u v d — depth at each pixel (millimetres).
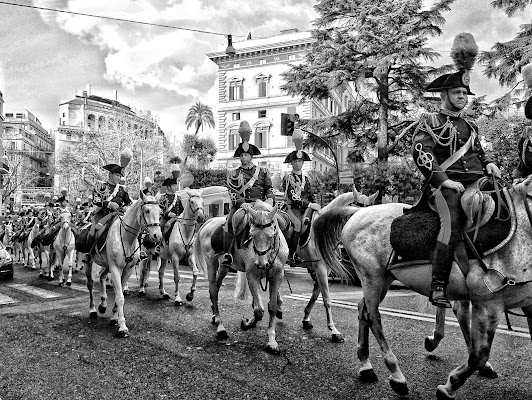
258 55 49375
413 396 4816
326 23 24406
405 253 4711
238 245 6957
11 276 14406
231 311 9125
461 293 4457
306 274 15227
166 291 11555
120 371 5691
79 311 9328
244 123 7473
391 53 21562
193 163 64875
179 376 5492
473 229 4309
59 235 13234
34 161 113500
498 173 4578
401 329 7480
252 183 7234
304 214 7625
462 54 4594
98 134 56000
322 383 5219
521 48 14758
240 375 5504
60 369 5781
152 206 8008
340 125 24719
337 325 7891
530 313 4809
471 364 4352
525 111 4684
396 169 20750
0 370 5754
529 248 4195
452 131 4578
